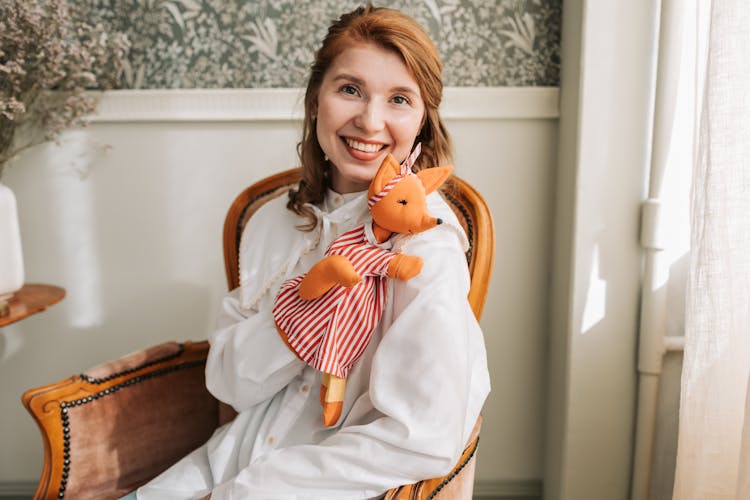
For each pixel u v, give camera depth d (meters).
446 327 0.87
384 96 0.99
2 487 1.77
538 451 1.74
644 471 1.44
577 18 1.38
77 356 1.72
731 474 1.06
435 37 1.55
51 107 1.54
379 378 0.88
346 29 1.01
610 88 1.35
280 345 1.01
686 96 1.30
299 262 1.10
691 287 1.09
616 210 1.39
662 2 1.27
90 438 1.12
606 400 1.46
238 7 1.54
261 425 1.06
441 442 0.84
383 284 0.95
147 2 1.54
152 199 1.64
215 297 1.69
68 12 1.47
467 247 1.01
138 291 1.69
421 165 1.12
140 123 1.60
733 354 1.04
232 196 1.64
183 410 1.27
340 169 1.05
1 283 1.32
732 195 1.00
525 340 1.69
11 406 1.73
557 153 1.58
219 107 1.57
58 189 1.63
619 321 1.43
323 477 0.86
